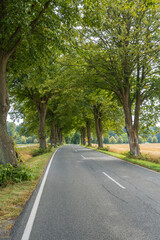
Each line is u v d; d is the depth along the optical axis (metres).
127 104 17.38
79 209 4.51
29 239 3.13
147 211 4.39
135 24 14.59
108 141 127.44
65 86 17.31
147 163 12.52
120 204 4.87
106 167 11.30
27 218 3.97
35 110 26.53
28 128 33.09
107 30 15.13
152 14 14.37
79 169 10.56
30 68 11.75
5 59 8.24
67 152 24.44
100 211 4.39
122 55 13.67
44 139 22.84
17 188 6.34
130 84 16.92
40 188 6.46
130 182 7.38
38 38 9.51
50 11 8.52
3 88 8.16
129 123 17.41
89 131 46.19
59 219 3.93
